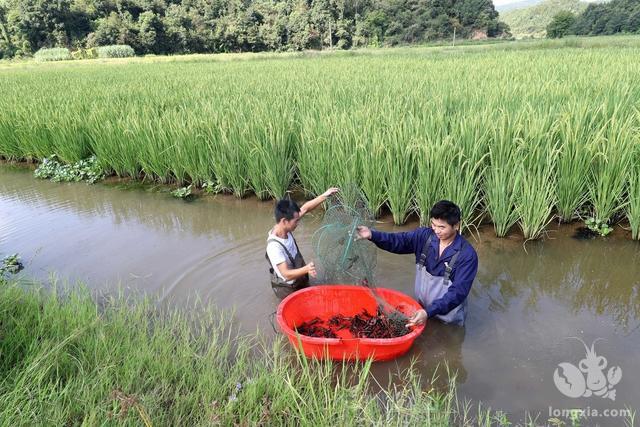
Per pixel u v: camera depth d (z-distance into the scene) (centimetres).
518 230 600
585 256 532
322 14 6925
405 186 611
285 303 393
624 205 563
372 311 421
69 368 337
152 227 676
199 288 488
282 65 2383
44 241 640
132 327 399
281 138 730
